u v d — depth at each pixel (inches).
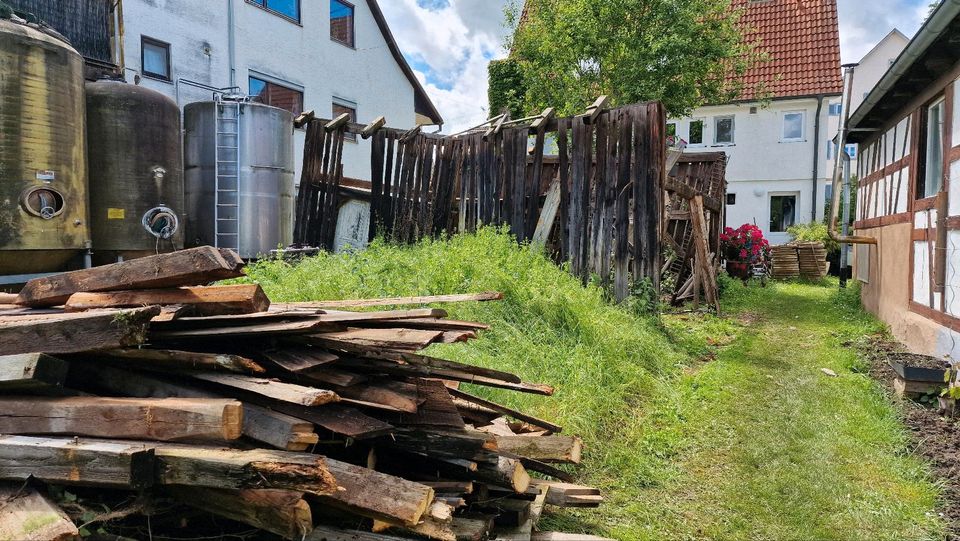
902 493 136.4
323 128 435.2
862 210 434.3
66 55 231.8
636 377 205.8
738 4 953.5
